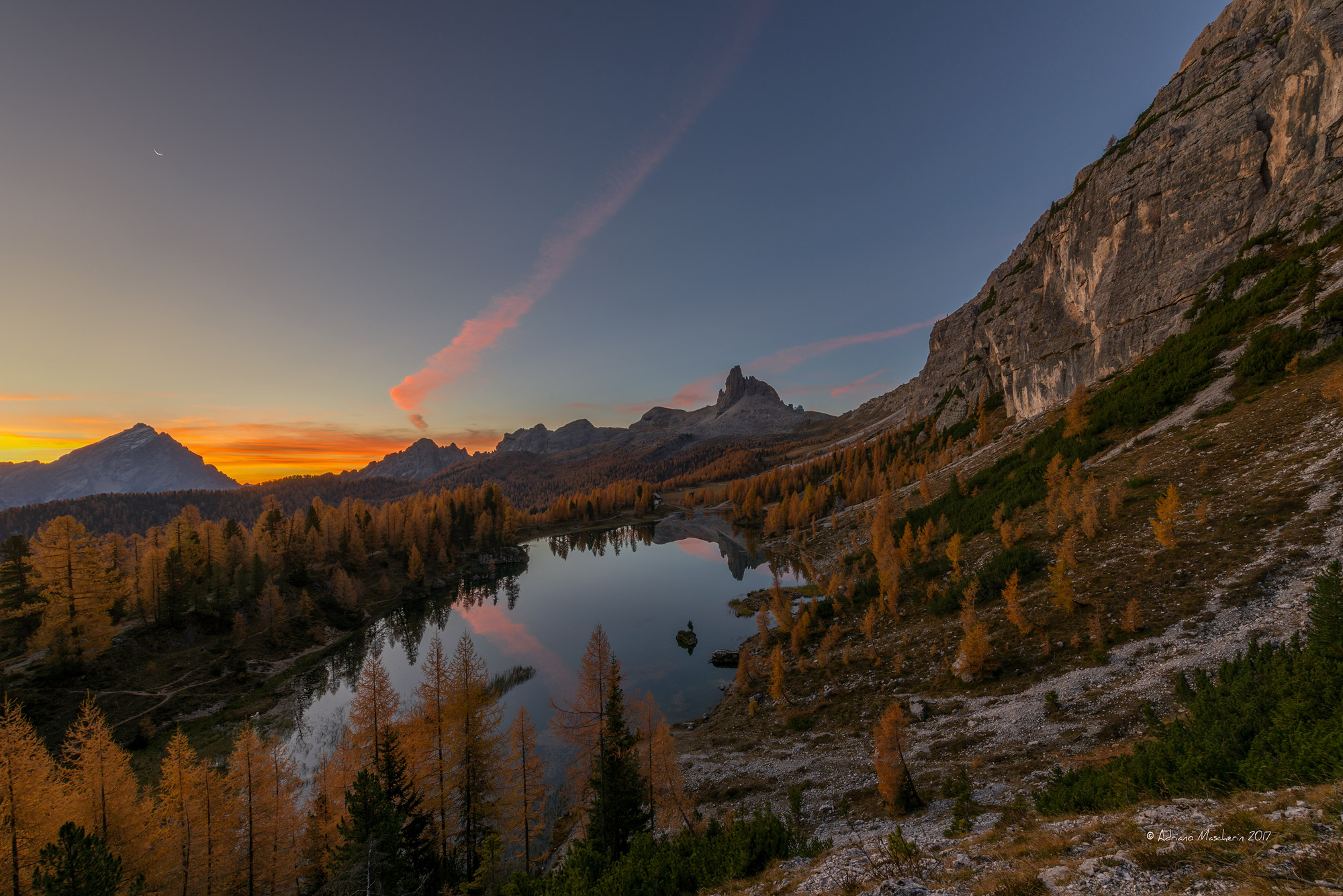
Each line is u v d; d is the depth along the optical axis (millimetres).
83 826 26953
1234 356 63625
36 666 59812
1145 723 27734
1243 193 82500
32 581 65875
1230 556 38312
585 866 22000
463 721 35281
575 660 81562
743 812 31016
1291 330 55875
